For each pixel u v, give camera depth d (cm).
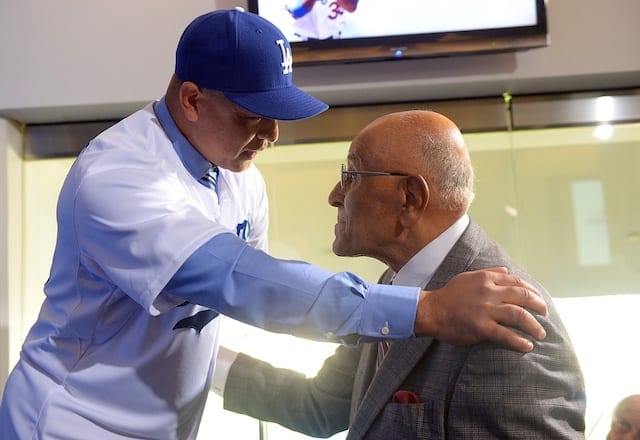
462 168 151
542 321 139
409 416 141
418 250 151
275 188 322
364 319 126
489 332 124
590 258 327
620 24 300
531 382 134
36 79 298
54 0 300
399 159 149
